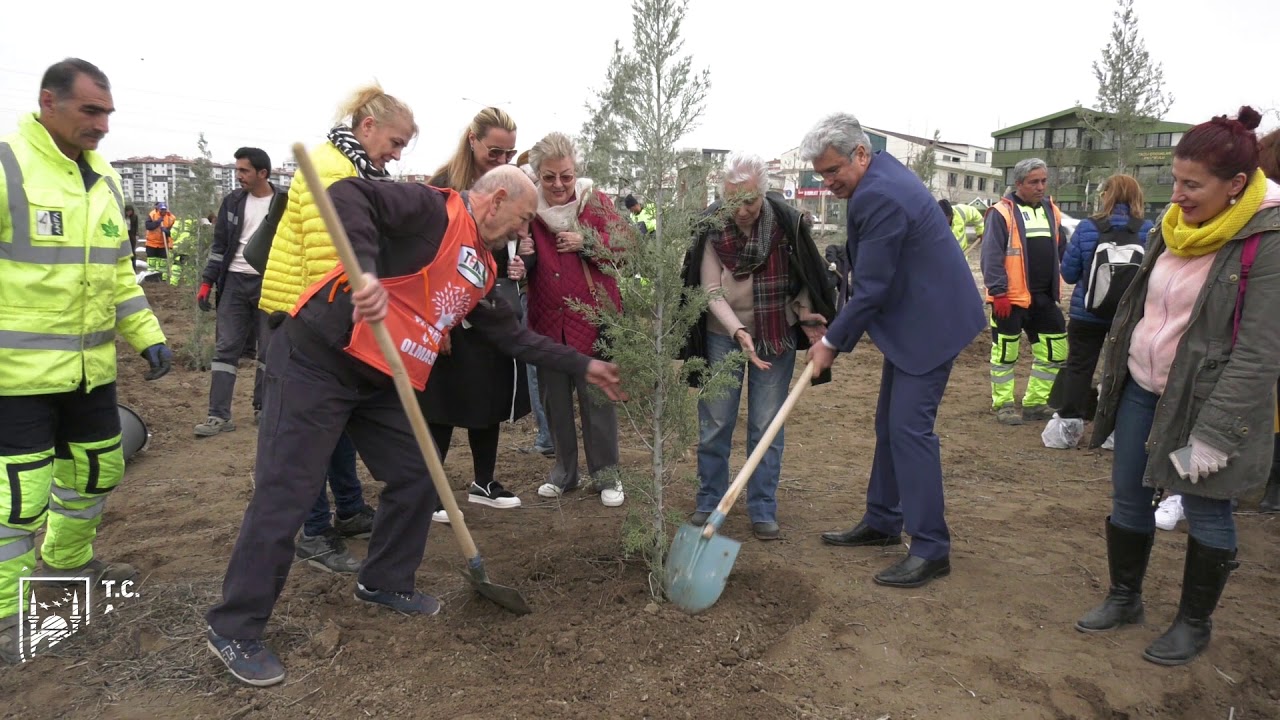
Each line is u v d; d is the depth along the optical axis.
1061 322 6.92
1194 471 2.91
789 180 22.47
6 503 3.19
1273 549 4.29
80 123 3.20
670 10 3.39
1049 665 3.18
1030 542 4.36
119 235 3.52
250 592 2.99
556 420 5.00
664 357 3.56
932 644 3.31
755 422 4.43
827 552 4.25
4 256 3.12
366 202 2.94
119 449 3.71
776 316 4.25
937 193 47.19
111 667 3.13
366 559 3.53
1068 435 6.20
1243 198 2.85
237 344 6.57
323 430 3.05
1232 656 3.23
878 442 4.24
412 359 3.20
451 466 5.75
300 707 2.88
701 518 4.46
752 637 3.31
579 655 3.13
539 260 4.50
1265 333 2.81
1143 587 3.85
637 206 3.73
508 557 4.09
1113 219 5.85
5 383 3.13
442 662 3.13
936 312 3.73
